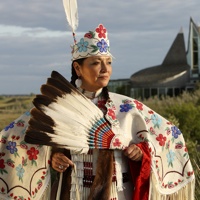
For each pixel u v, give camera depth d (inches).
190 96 948.0
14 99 1258.6
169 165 171.3
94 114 157.3
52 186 169.0
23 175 167.9
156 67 1831.9
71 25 168.6
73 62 165.5
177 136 173.2
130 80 1833.2
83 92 164.4
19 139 167.9
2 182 168.4
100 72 160.6
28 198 168.1
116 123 160.2
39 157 166.6
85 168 158.2
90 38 160.6
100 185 155.4
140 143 161.3
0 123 649.6
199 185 235.6
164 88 1744.6
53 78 154.3
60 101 154.0
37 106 153.2
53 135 152.8
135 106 166.9
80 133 154.4
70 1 170.1
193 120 560.4
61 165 158.9
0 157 169.0
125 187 161.0
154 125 169.5
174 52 1834.4
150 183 161.2
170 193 170.9
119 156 159.9
